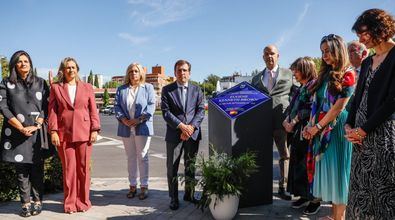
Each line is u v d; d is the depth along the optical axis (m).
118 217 4.20
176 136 4.57
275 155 9.05
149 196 5.20
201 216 4.21
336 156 3.55
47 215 4.30
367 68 2.71
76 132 4.36
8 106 4.24
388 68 2.45
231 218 3.97
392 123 2.45
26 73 4.31
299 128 4.24
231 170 3.90
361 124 2.66
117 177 6.93
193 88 4.70
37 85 4.38
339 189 3.53
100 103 104.38
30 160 4.20
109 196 5.21
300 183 4.19
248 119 4.32
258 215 4.16
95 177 6.93
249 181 4.43
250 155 4.17
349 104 3.48
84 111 4.49
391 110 2.37
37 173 4.35
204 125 22.42
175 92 4.62
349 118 2.90
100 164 8.56
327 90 3.61
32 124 4.24
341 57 3.46
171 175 4.56
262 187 4.54
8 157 4.16
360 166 2.65
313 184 3.70
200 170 4.08
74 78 4.53
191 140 4.54
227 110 4.39
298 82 4.80
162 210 4.46
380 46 2.59
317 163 3.65
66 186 4.40
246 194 4.42
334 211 3.68
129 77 5.15
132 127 5.03
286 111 4.81
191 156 4.56
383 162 2.47
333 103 3.51
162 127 23.03
